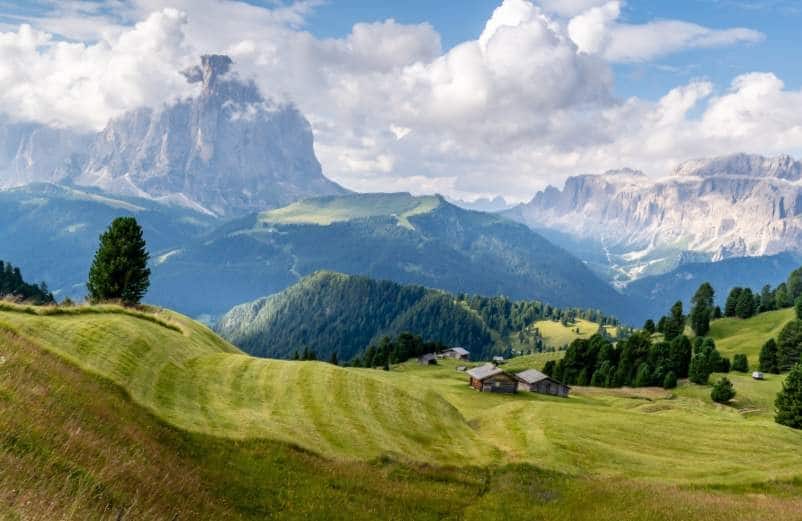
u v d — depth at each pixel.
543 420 73.81
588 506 46.06
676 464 62.22
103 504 22.52
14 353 37.28
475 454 57.97
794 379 98.56
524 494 48.72
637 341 169.38
